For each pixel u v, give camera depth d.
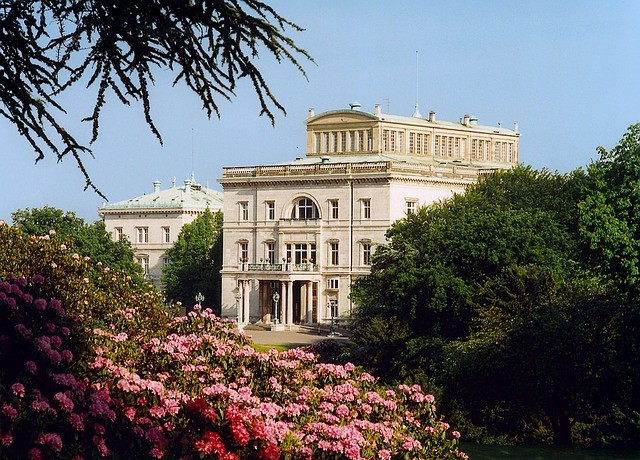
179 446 24.30
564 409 62.56
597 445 60.66
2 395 22.45
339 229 164.75
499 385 65.44
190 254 184.75
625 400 61.25
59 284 41.00
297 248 168.25
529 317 65.12
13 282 26.02
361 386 32.72
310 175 166.75
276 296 160.38
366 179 162.38
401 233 122.94
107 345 30.44
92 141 17.00
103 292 43.69
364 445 27.89
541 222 101.50
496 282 79.69
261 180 170.75
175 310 50.22
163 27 16.69
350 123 185.38
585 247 64.94
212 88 17.39
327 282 165.75
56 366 24.20
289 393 30.58
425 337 85.81
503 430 64.44
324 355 93.19
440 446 31.58
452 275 87.88
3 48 16.42
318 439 27.27
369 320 90.88
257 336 146.62
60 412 22.86
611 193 65.44
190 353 31.77
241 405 27.19
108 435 23.73
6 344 23.91
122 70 16.86
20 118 16.64
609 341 62.22
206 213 187.38
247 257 173.12
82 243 154.88
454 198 134.12
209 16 17.03
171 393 26.72
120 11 16.62
